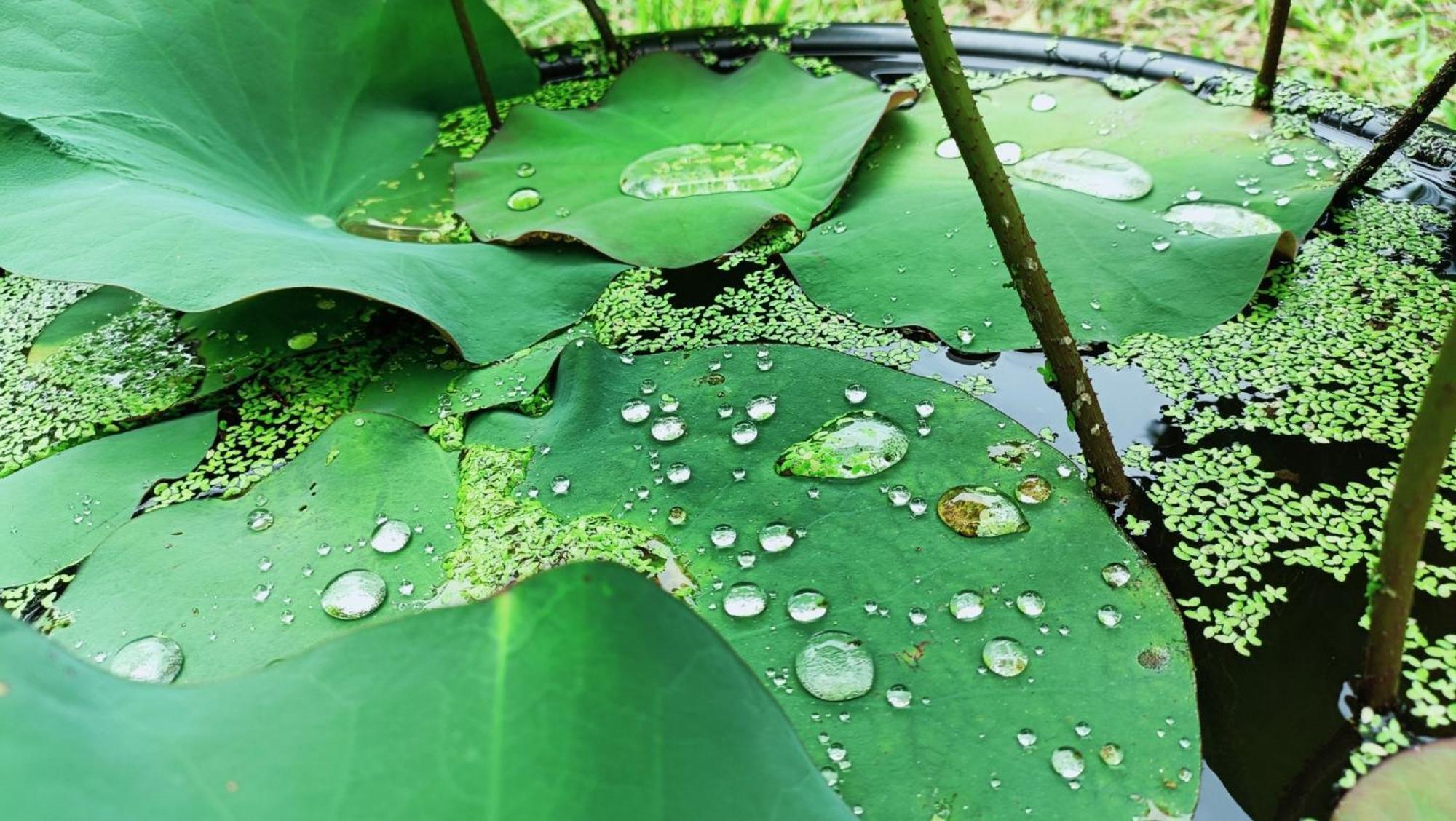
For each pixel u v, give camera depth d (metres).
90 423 0.48
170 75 0.53
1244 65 0.78
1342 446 0.43
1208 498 0.42
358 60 0.60
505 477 0.44
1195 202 0.51
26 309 0.55
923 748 0.35
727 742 0.29
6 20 0.50
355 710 0.28
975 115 0.36
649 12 0.83
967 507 0.41
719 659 0.30
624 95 0.62
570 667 0.29
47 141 0.47
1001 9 0.89
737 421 0.45
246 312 0.52
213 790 0.25
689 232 0.53
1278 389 0.45
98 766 0.25
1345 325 0.48
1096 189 0.53
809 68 0.67
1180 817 0.34
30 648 0.27
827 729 0.36
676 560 0.40
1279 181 0.52
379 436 0.46
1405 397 0.45
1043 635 0.37
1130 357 0.47
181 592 0.41
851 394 0.45
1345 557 0.40
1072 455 0.43
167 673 0.39
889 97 0.57
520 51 0.66
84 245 0.44
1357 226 0.52
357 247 0.50
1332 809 0.34
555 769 0.27
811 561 0.40
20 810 0.23
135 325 0.53
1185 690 0.36
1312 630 0.38
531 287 0.52
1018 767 0.35
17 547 0.43
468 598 0.40
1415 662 0.37
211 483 0.45
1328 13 0.79
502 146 0.59
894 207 0.53
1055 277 0.49
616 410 0.46
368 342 0.51
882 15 0.86
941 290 0.49
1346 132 0.56
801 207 0.54
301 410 0.48
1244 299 0.47
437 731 0.27
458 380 0.49
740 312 0.50
